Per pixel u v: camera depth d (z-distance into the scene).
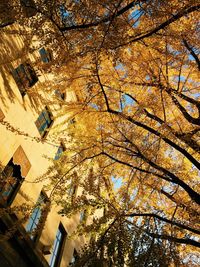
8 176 10.81
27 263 10.84
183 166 8.91
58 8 6.78
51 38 7.25
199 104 8.21
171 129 7.88
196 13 7.66
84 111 9.85
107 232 8.09
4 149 10.52
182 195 9.48
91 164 9.45
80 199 8.51
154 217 8.02
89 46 6.88
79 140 9.88
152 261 7.09
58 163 9.49
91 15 6.58
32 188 12.05
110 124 9.81
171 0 6.11
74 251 16.09
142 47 8.19
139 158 8.94
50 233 12.99
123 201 8.60
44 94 14.09
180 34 7.06
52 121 15.02
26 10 6.91
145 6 6.23
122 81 8.87
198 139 8.76
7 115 10.99
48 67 8.66
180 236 8.38
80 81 9.97
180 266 7.48
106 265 7.62
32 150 12.52
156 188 8.35
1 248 9.28
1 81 10.89
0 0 6.77
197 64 8.09
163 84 8.44
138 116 9.30
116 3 6.48
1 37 11.01
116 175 9.91
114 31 6.27
